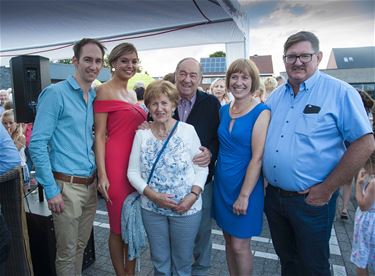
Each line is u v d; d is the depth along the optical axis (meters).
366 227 2.13
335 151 1.75
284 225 2.00
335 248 3.13
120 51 2.05
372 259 2.13
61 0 3.35
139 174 1.94
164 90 1.82
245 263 2.04
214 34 4.56
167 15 3.81
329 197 1.74
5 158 1.83
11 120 3.57
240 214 1.95
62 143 1.94
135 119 2.08
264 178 2.05
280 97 1.95
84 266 2.71
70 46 5.70
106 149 2.07
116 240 2.19
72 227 2.01
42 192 2.47
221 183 2.03
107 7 3.54
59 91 1.89
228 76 1.95
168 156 1.84
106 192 2.04
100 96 2.08
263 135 1.89
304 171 1.76
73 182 1.96
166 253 2.00
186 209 1.84
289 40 1.80
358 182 2.20
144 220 1.98
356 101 1.67
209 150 2.10
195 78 2.07
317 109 1.73
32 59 2.68
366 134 1.63
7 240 1.47
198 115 2.12
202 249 2.30
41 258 2.31
